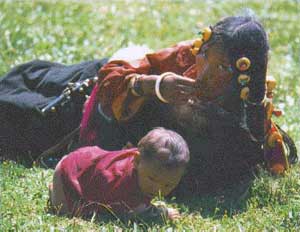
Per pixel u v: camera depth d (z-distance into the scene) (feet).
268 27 56.39
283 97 43.86
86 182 29.71
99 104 32.76
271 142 32.81
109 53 49.52
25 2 56.54
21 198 31.53
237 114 30.89
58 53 48.16
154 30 54.90
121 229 28.94
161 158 28.48
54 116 34.88
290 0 62.95
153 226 29.22
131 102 31.55
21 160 35.55
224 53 29.55
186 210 30.96
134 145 32.42
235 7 60.54
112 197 29.40
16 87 35.78
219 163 31.96
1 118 35.35
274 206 31.32
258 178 32.58
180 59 31.53
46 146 35.32
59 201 30.14
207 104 30.71
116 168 29.43
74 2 58.13
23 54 47.85
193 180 32.12
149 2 60.03
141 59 31.89
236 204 31.60
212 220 30.37
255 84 30.27
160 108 31.73
